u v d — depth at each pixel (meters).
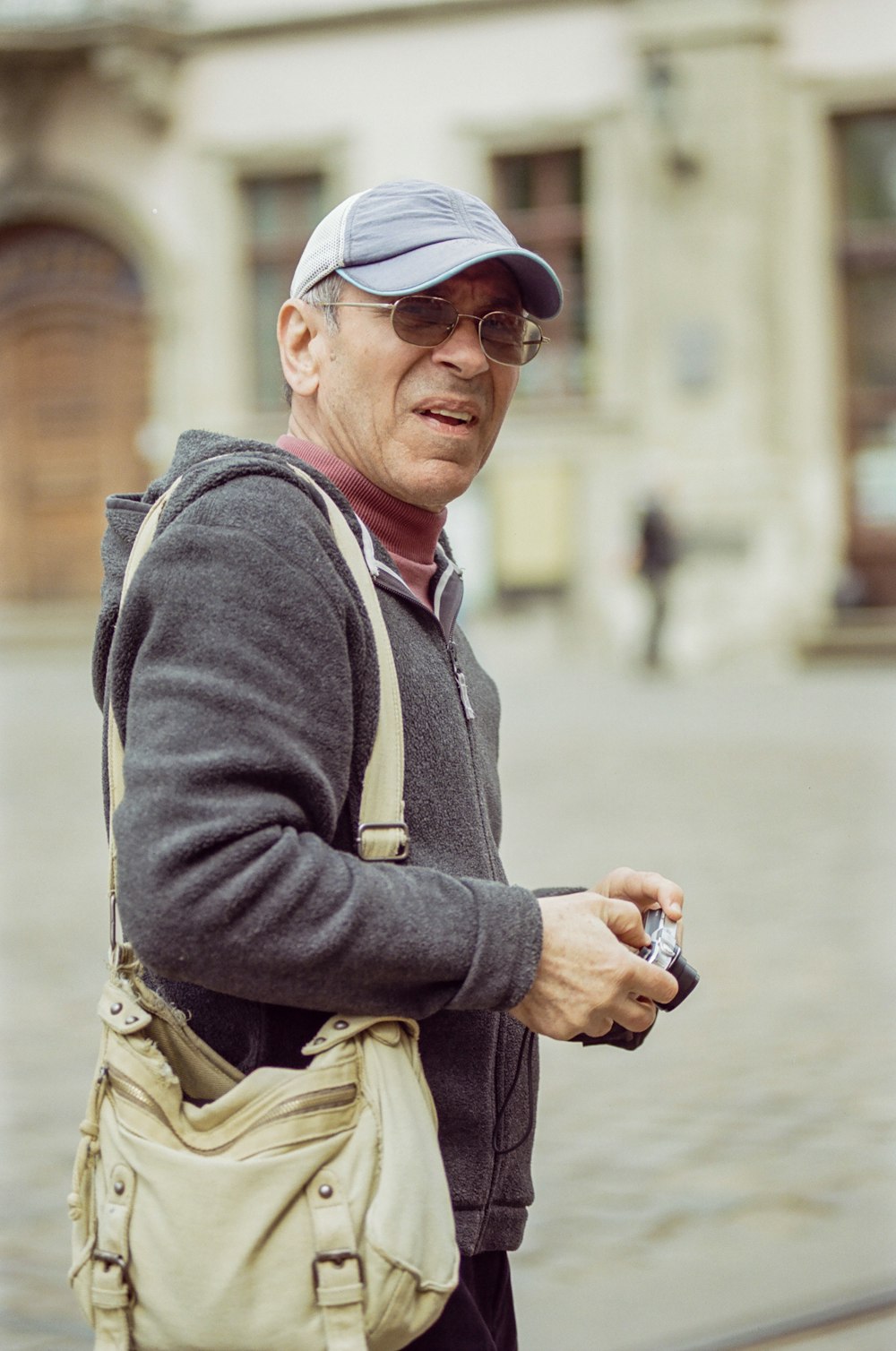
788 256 20.56
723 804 10.60
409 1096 1.87
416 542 2.15
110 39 21.92
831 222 20.50
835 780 11.42
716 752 13.02
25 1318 3.87
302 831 1.84
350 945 1.80
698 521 20.61
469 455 2.13
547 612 21.33
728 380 20.56
